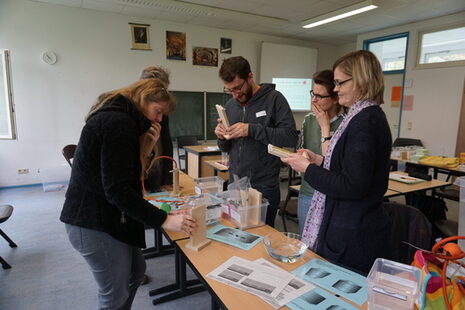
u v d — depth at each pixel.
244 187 1.52
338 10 4.75
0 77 4.21
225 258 1.15
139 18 5.09
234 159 1.88
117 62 5.04
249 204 1.49
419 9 4.66
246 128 1.64
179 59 5.55
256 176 1.78
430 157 3.61
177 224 1.09
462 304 0.71
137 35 5.11
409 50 5.53
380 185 1.05
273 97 1.77
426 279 0.78
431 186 2.67
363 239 1.07
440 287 0.76
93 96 4.93
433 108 5.26
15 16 4.27
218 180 1.90
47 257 2.54
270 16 5.18
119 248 1.14
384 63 6.11
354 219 1.07
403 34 5.59
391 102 6.02
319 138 1.95
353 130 1.02
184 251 1.20
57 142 4.77
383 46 6.07
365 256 1.07
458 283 0.75
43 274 2.30
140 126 1.08
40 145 4.66
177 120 5.63
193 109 5.75
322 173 1.07
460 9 4.67
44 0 4.30
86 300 2.00
